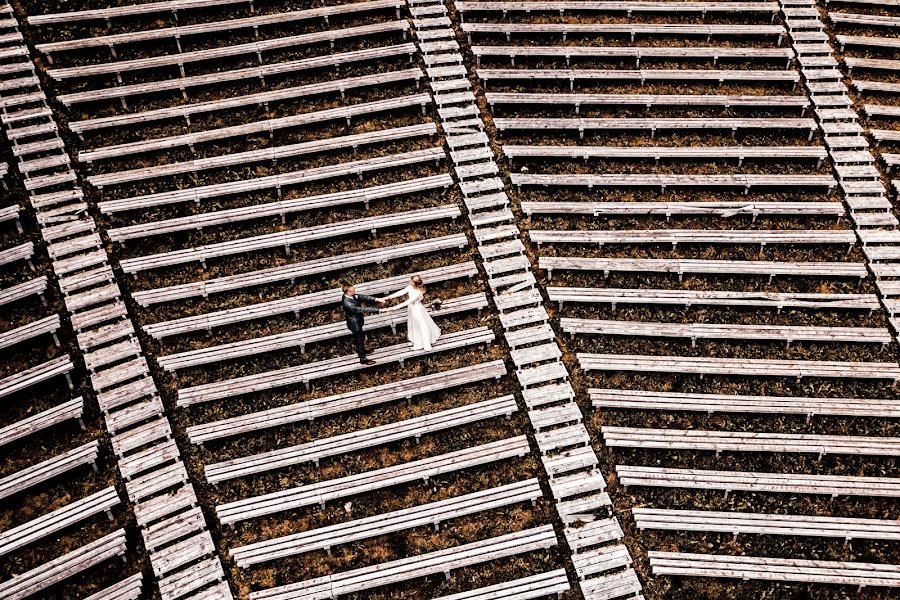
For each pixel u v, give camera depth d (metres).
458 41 22.95
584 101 21.20
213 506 14.91
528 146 20.48
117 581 14.02
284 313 17.39
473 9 23.14
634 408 16.33
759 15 23.97
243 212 18.61
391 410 16.20
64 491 14.95
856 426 16.16
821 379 16.89
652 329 17.30
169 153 19.78
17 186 18.92
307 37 21.84
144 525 14.41
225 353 16.50
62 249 17.81
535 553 14.50
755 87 22.19
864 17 23.67
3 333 16.53
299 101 21.03
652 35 23.09
